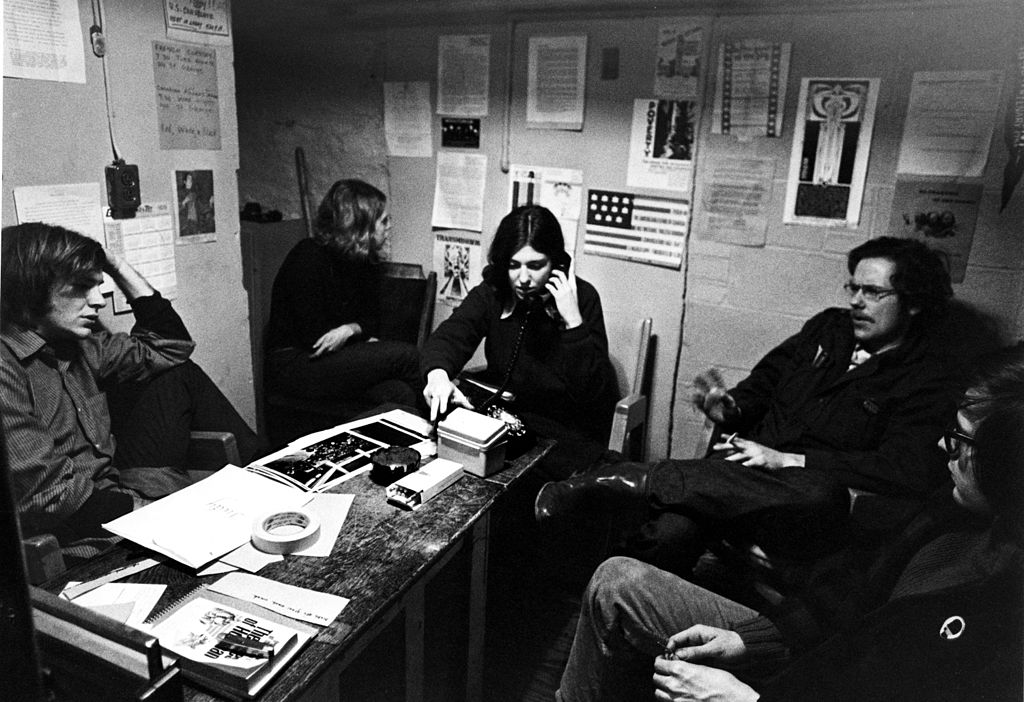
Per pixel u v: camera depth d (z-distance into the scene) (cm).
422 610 128
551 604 207
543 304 218
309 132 292
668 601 138
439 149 270
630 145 238
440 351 204
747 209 224
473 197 267
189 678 90
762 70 213
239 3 274
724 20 216
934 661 92
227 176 206
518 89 251
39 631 83
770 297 227
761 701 109
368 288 272
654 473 164
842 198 211
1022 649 86
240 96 300
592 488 166
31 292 144
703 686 117
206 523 124
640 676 142
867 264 182
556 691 169
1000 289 194
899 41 196
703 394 243
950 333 200
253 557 116
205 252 202
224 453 171
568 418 217
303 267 254
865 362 184
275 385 258
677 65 225
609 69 235
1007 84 185
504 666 182
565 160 249
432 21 259
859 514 161
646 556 160
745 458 172
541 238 210
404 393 245
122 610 100
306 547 120
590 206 249
